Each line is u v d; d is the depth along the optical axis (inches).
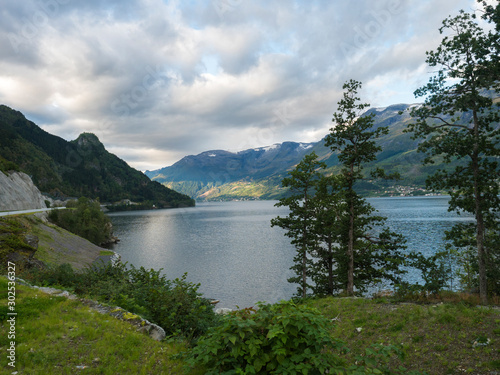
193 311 436.8
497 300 546.0
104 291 491.2
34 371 235.9
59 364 252.1
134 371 258.5
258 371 214.2
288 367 201.9
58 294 428.8
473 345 339.3
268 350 224.2
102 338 305.1
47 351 265.3
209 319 473.1
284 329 216.5
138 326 361.1
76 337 299.0
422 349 356.5
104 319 356.5
